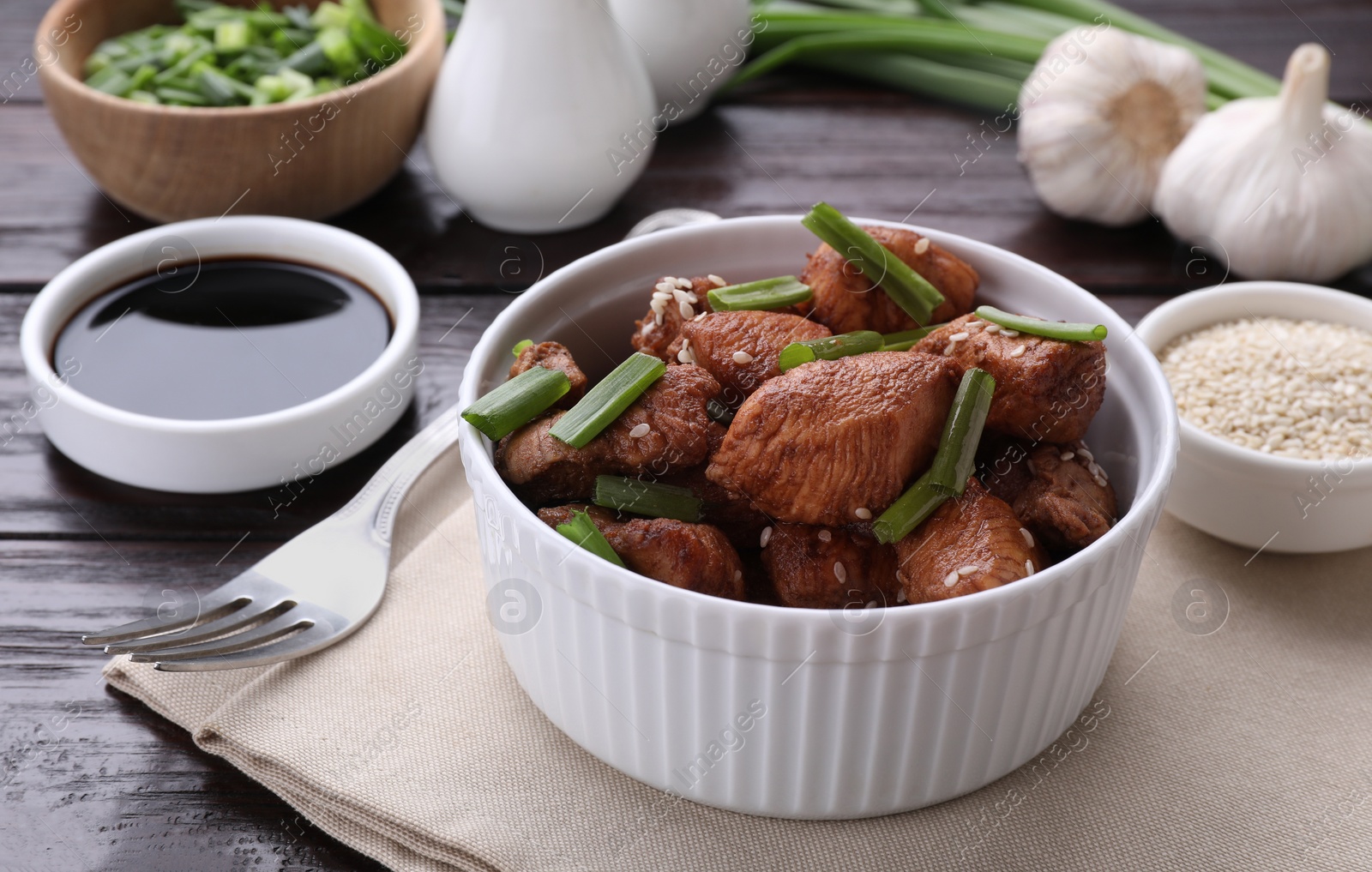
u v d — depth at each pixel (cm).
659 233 68
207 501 72
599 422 64
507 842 64
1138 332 72
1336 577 69
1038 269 67
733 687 62
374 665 67
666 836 64
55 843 65
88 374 73
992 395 64
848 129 86
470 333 77
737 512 65
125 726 67
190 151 77
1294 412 70
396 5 84
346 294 76
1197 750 66
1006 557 62
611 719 64
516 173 79
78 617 69
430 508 71
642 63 83
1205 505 69
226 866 64
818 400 63
